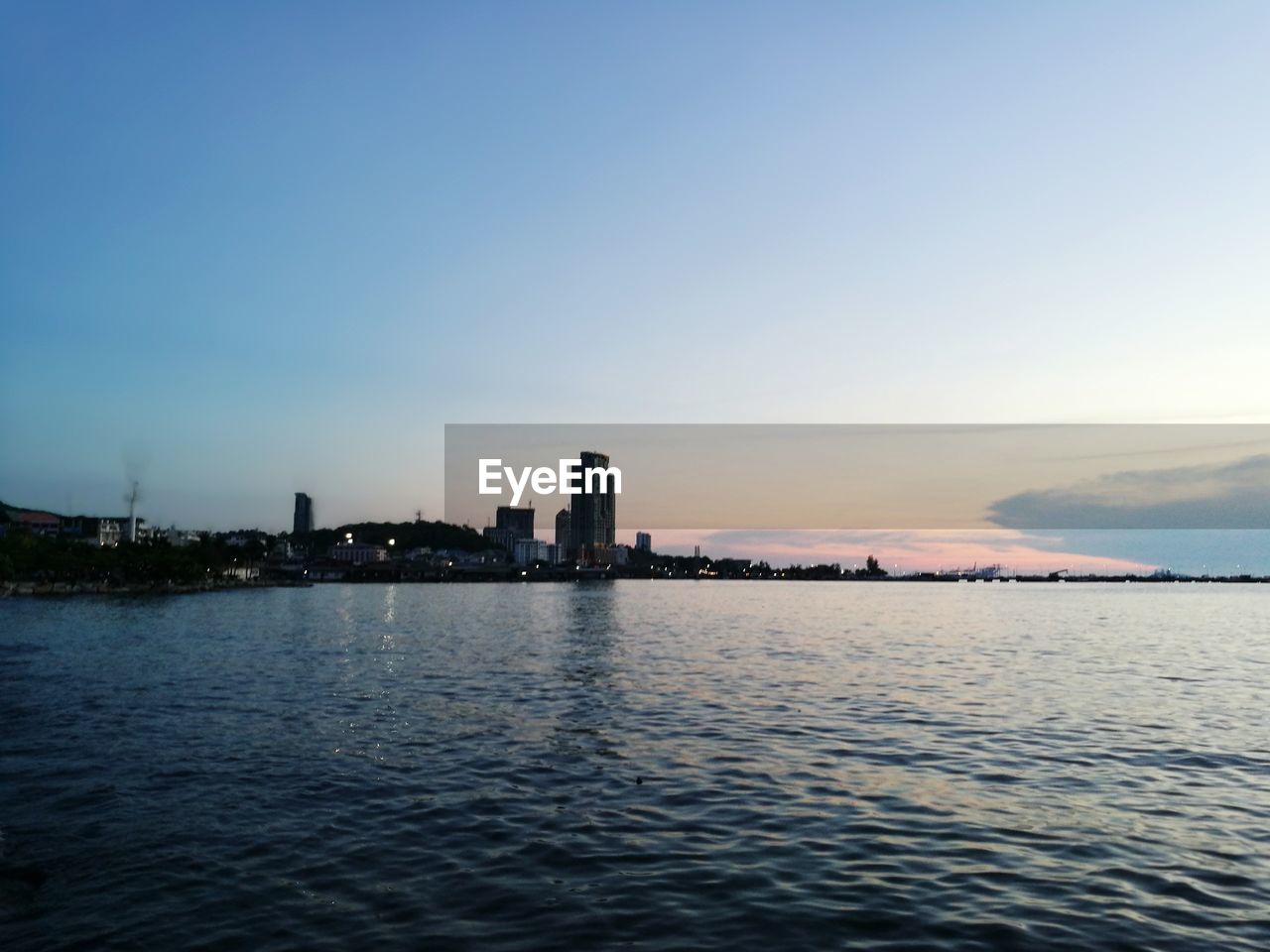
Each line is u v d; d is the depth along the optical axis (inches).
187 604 6988.2
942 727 1509.6
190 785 1122.0
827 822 950.4
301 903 733.3
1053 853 850.8
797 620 5334.6
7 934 675.4
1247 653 2992.1
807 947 645.9
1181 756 1280.8
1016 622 5073.8
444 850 867.4
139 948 650.2
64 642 3334.2
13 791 1095.6
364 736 1449.3
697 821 957.2
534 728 1513.3
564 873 802.2
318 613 6048.2
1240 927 676.7
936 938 660.7
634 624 4913.9
